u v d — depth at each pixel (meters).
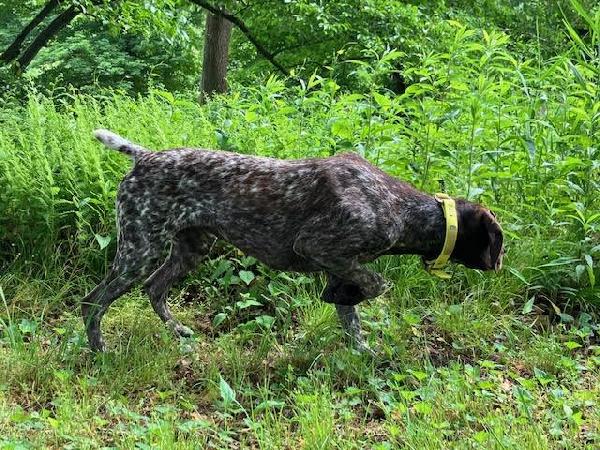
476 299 3.43
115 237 3.55
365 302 3.38
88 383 2.86
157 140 3.81
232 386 2.98
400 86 7.61
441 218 3.03
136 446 2.59
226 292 3.45
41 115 3.97
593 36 3.78
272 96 4.04
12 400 2.81
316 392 2.79
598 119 3.59
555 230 3.63
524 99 3.97
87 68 9.05
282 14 9.02
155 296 3.23
